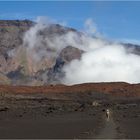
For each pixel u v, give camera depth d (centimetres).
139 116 10281
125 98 19312
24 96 17625
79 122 8100
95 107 14650
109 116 9988
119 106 15300
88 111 12631
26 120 8638
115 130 5984
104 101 18512
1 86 18575
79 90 19900
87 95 19262
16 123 7781
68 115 10669
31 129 6475
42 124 7556
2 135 5512
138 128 6638
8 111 11594
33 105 14588
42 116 10069
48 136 5319
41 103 15475
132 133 5716
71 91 19612
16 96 17038
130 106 15325
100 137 4828
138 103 17812
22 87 19125
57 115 10581
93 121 8388
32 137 5219
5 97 15938
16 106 13788
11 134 5662
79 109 13450
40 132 5947
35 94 18488
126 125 7288
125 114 11281
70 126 7044
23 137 5228
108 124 7419
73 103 16238
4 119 8838
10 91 18188
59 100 17112
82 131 5962
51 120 8725
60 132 5897
